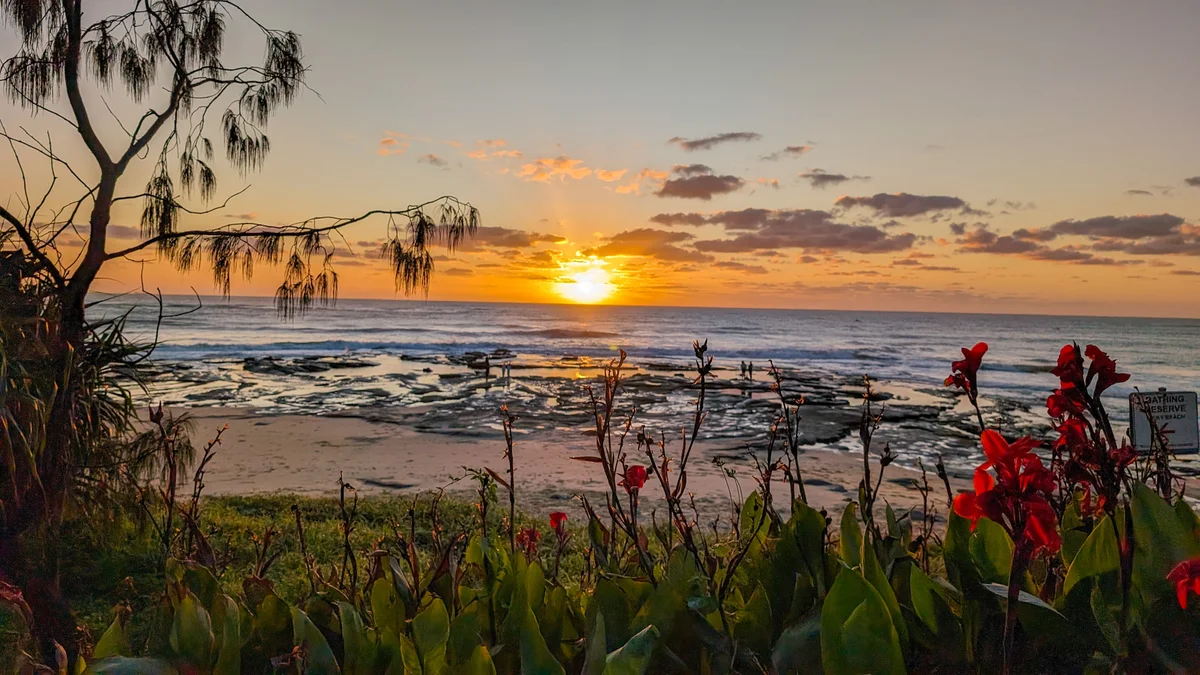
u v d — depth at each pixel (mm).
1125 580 1190
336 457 14648
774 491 11594
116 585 4062
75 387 4020
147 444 4781
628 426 1858
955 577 1419
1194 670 1175
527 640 1192
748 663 1328
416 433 17984
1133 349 72688
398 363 42219
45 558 3078
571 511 10008
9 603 1598
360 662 1267
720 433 17859
